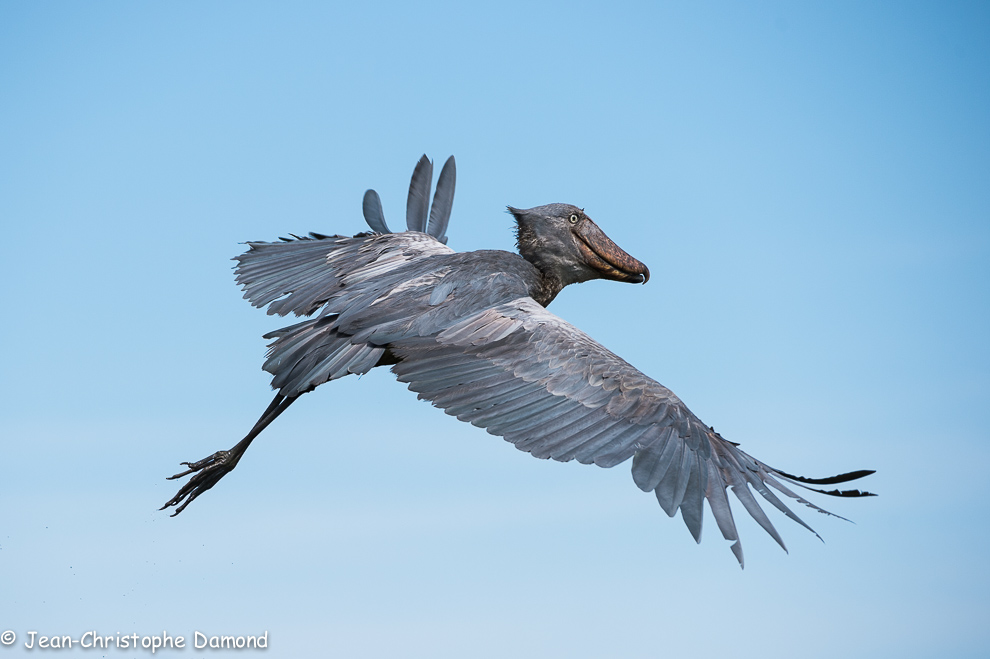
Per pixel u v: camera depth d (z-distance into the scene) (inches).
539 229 584.7
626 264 586.2
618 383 440.8
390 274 542.3
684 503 394.3
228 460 505.0
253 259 610.5
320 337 506.6
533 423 436.5
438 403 452.4
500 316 486.9
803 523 378.0
